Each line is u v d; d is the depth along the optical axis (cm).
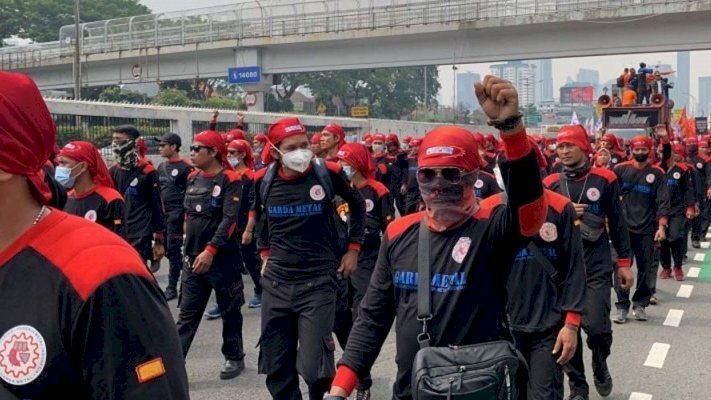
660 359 715
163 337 165
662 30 2855
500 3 3080
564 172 625
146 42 3978
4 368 153
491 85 242
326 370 470
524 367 283
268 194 494
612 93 2370
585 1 2914
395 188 1568
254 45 3678
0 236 162
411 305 293
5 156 156
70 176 562
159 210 869
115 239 169
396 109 7156
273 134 495
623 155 1312
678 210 1136
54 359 154
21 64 4331
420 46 3366
